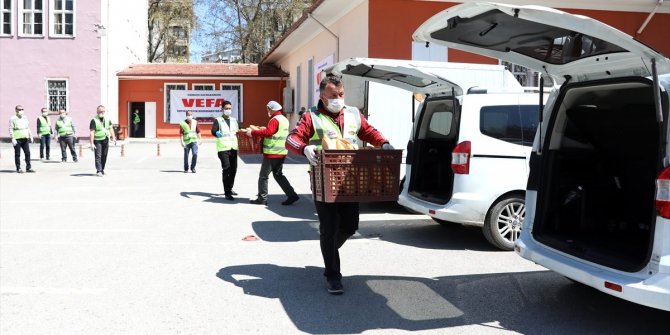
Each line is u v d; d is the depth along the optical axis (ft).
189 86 110.83
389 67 21.72
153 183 44.11
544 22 12.15
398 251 21.99
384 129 32.17
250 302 15.93
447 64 32.40
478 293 16.87
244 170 53.93
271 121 32.22
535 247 15.16
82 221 28.07
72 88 97.45
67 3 97.09
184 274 18.67
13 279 18.01
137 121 110.52
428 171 24.26
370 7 49.11
